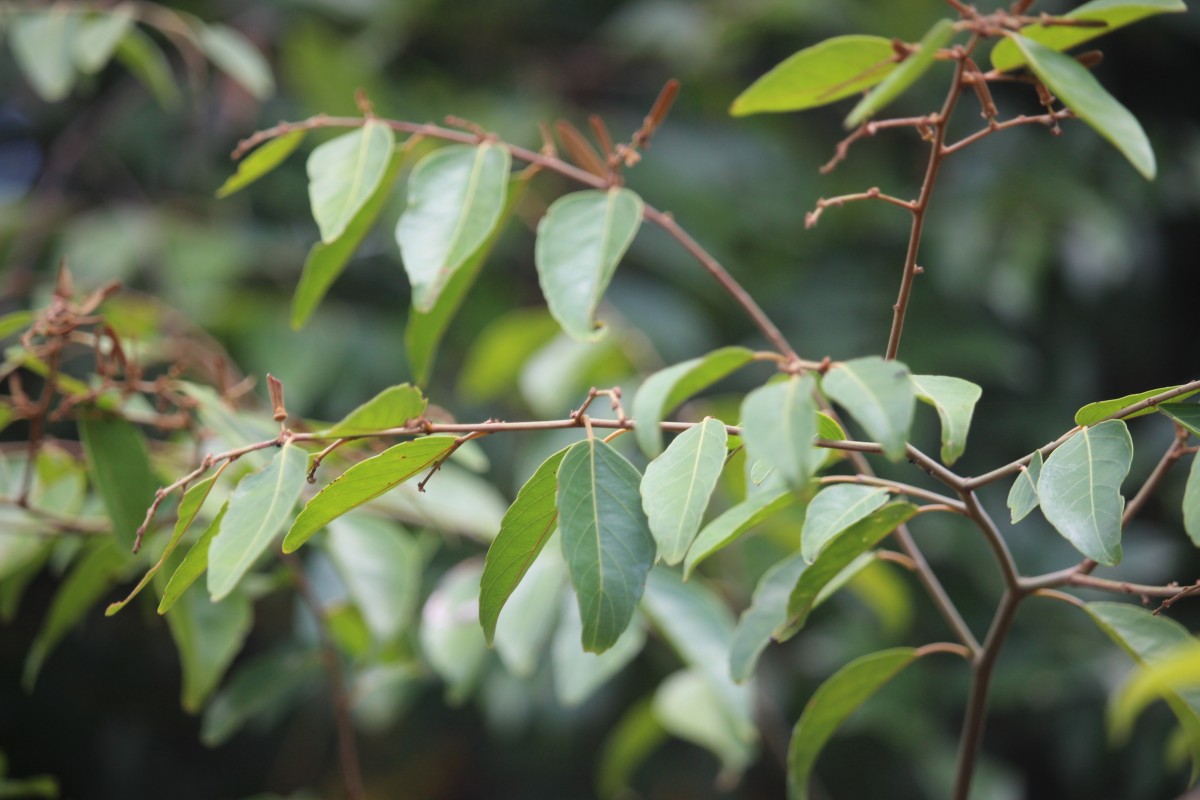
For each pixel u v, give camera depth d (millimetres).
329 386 3045
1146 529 3248
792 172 3562
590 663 1695
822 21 3396
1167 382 3709
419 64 3553
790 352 1392
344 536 1677
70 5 1969
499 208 1507
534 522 1381
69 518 1629
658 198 3365
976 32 1394
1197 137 3568
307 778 3613
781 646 3250
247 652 3475
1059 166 3441
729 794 3443
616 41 3562
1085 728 3262
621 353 2271
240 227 3244
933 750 2996
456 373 3203
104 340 1646
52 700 3445
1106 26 1402
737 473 1839
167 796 3535
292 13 3396
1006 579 1456
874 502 1405
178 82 3377
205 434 1612
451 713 3471
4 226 2902
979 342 3262
